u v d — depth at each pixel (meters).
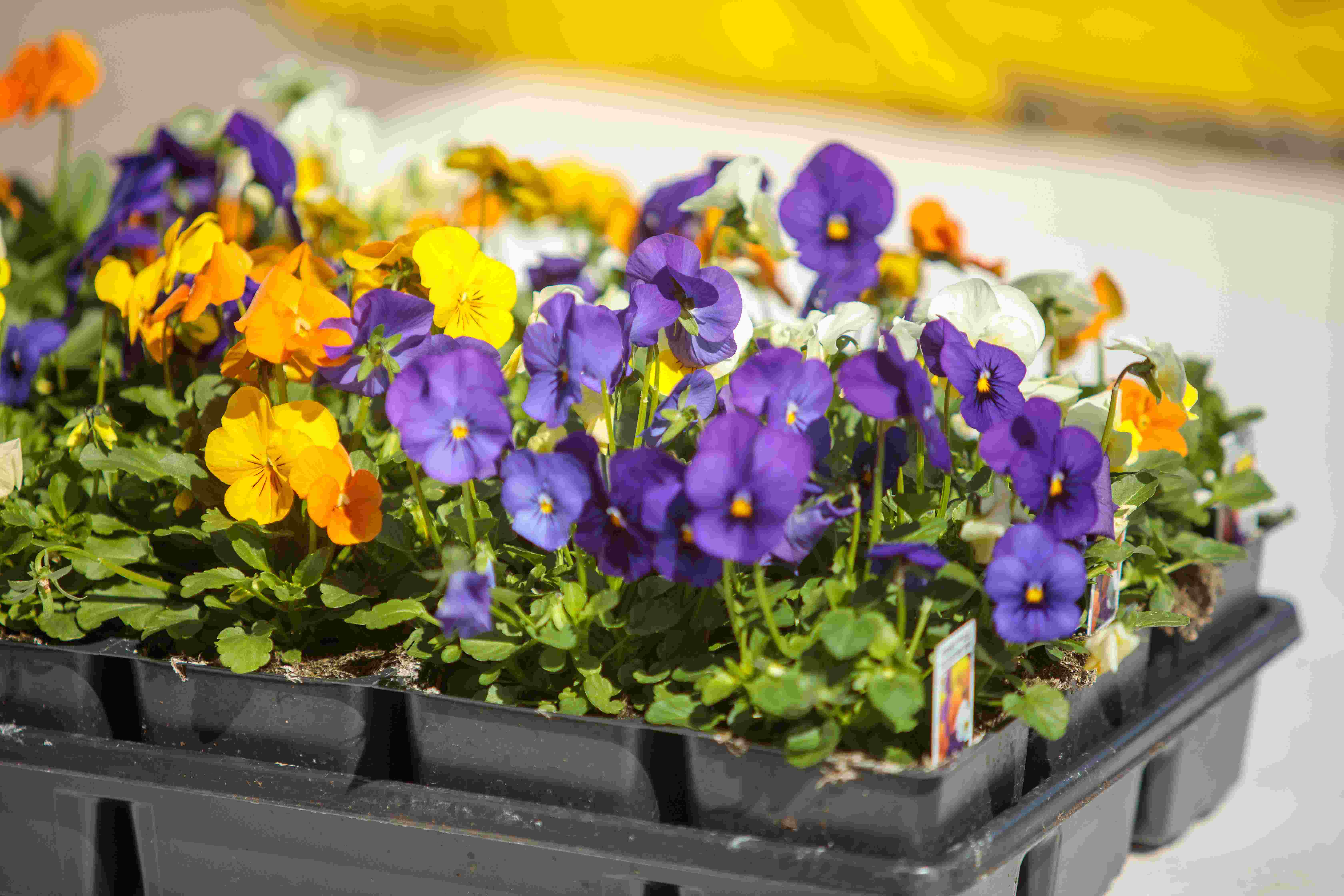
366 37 5.70
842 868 1.01
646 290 1.04
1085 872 1.10
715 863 1.02
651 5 5.73
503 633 1.04
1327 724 1.25
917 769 1.01
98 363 1.19
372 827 1.05
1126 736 1.08
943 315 1.06
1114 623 1.05
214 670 1.06
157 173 1.19
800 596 1.05
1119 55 5.07
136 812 1.07
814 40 5.46
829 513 1.01
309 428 1.04
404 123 3.98
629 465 1.00
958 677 1.01
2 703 1.08
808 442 0.99
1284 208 3.52
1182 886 1.13
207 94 4.07
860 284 1.17
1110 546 1.04
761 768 1.02
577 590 1.03
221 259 1.07
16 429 1.14
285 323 1.04
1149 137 4.66
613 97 4.82
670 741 1.04
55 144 3.28
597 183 1.46
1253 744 1.23
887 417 1.00
